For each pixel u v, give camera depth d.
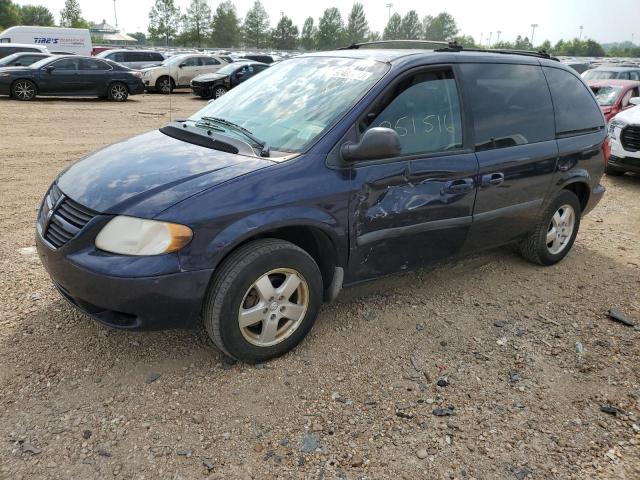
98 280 2.68
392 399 2.97
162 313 2.78
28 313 3.56
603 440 2.75
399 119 3.47
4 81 16.66
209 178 2.90
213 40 93.94
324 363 3.24
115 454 2.48
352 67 3.66
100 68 18.08
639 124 8.28
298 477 2.42
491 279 4.61
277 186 2.96
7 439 2.52
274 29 99.44
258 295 3.03
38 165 7.95
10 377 2.93
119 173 3.05
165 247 2.69
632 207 7.36
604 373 3.32
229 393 2.92
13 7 91.75
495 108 4.01
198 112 4.14
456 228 3.83
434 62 3.68
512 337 3.67
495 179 3.94
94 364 3.08
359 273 3.48
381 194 3.35
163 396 2.87
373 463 2.52
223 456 2.51
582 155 4.69
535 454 2.64
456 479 2.46
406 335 3.61
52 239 2.95
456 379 3.17
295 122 3.40
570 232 4.97
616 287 4.59
